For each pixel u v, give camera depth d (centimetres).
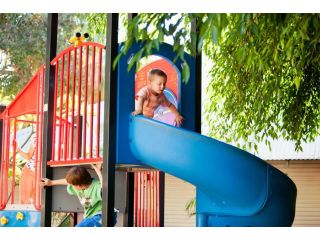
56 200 565
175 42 347
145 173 748
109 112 490
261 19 423
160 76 556
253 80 668
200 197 507
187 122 576
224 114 739
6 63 1597
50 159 569
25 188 645
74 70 576
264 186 478
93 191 536
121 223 752
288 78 686
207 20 328
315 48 552
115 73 497
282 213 486
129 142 514
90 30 1002
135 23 352
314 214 1269
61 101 582
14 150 661
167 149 486
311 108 700
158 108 563
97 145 535
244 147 734
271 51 543
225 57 682
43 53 1602
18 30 1587
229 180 473
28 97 642
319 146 1265
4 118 671
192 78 584
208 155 475
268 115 719
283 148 1279
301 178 1291
